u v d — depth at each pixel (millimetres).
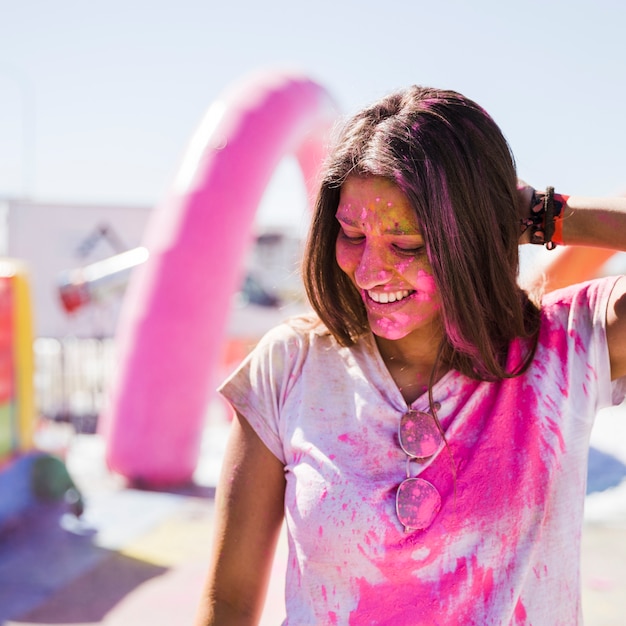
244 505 1268
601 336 1226
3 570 4262
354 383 1239
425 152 1122
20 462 4926
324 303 1269
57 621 3676
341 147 1199
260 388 1292
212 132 6160
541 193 1317
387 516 1146
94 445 7488
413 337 1248
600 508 5254
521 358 1225
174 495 5750
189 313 5754
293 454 1233
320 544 1165
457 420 1191
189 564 4438
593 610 3758
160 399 5789
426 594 1141
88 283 7383
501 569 1151
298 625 1178
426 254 1153
